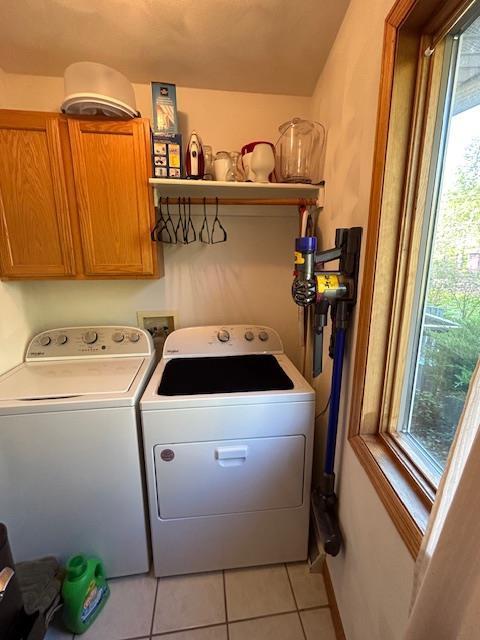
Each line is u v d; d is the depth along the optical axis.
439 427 0.86
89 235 1.43
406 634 0.56
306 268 1.07
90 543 1.32
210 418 1.24
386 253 0.94
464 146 0.76
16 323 1.55
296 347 1.96
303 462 1.34
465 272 0.75
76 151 1.35
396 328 0.98
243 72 1.51
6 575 0.89
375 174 0.92
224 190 1.56
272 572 1.42
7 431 1.17
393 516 0.79
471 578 0.45
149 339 1.71
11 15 1.19
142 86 1.56
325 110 1.44
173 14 1.20
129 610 1.28
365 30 1.02
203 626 1.23
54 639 1.18
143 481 1.33
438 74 0.81
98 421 1.20
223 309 1.87
